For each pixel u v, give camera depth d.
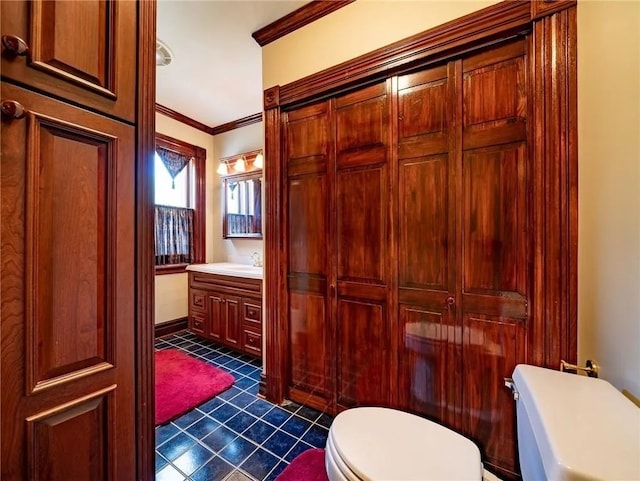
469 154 1.35
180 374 2.32
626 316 0.84
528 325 1.22
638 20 0.79
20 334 0.59
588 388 0.86
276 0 1.68
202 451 1.49
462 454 0.91
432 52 1.39
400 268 1.53
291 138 1.92
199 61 2.29
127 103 0.78
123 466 0.77
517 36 1.24
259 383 2.12
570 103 1.09
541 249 1.15
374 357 1.62
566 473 0.54
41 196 0.61
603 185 0.96
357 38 1.62
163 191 3.28
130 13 0.79
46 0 0.62
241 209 3.42
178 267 3.37
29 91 0.59
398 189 1.53
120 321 0.76
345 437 0.98
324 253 1.79
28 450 0.59
